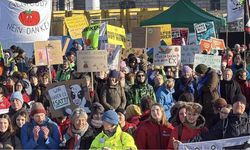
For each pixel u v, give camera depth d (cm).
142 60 2025
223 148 948
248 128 1005
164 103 1478
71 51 2292
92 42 1858
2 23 1703
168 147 998
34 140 1012
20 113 1066
